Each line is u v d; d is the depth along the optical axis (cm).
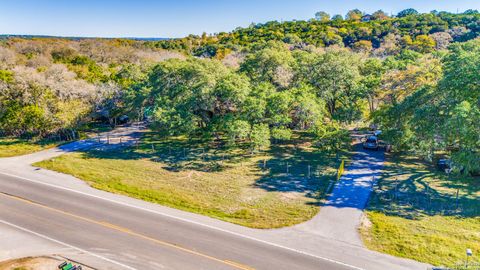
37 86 3394
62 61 6228
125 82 4169
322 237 1423
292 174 2247
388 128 2522
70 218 1583
